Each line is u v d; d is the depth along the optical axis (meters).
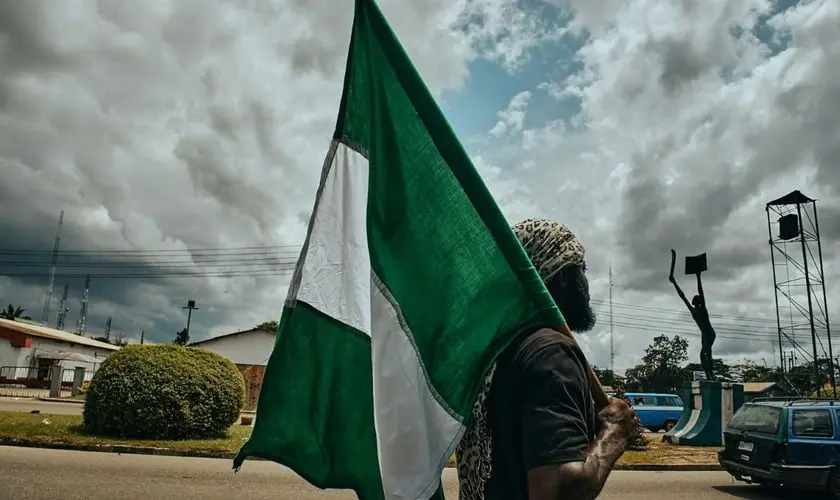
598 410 1.66
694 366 63.66
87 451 11.50
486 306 1.73
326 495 8.68
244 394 14.05
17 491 7.82
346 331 2.14
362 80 2.17
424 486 1.69
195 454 11.66
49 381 38.56
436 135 1.98
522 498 1.48
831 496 10.27
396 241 1.94
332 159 2.21
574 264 1.85
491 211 1.83
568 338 1.61
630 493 10.41
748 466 11.04
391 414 1.79
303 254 2.20
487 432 1.59
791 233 31.23
